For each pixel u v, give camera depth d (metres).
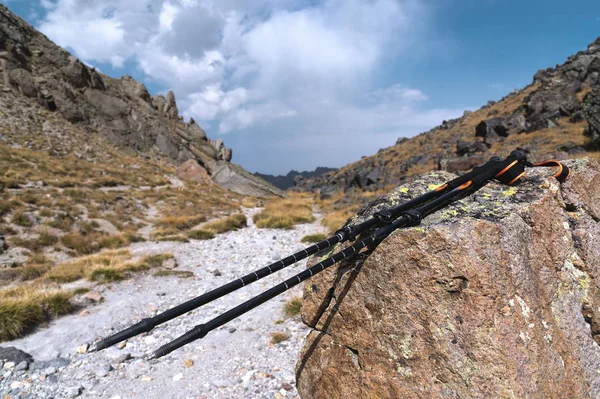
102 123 52.09
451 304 2.72
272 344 7.44
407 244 2.93
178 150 59.44
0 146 31.72
